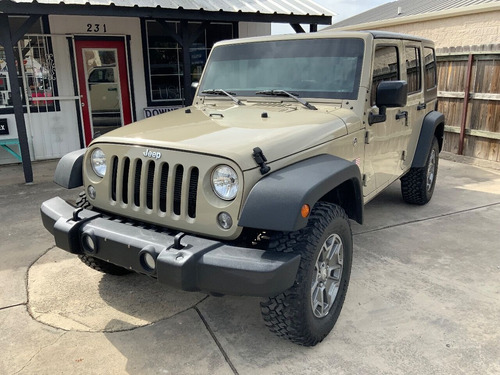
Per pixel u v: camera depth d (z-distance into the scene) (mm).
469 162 7980
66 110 8805
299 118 3135
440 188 6457
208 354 2801
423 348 2818
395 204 5703
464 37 10453
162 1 7223
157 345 2898
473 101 7828
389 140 4129
